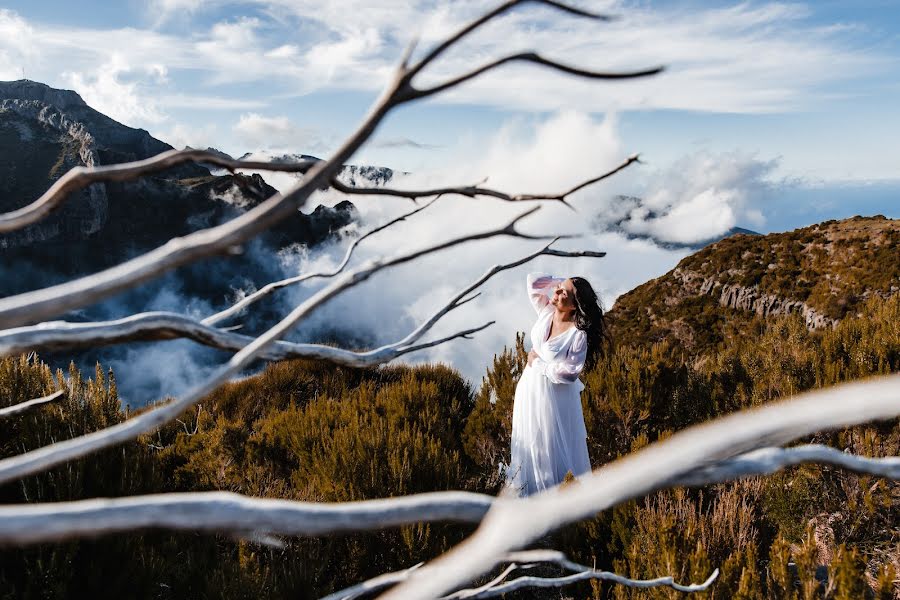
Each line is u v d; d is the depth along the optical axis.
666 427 4.77
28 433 3.03
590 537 2.92
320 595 2.50
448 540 2.92
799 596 2.06
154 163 0.50
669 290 42.12
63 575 2.20
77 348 0.41
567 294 3.84
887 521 2.79
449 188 0.54
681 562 2.27
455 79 0.30
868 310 6.79
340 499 3.34
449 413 5.98
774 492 3.04
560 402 3.83
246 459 4.41
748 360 5.42
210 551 2.93
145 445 3.90
